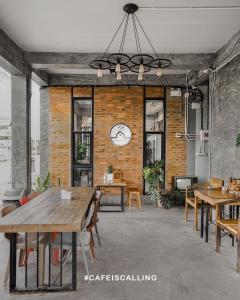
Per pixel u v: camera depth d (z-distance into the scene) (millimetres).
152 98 7578
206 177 6859
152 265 3436
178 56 5816
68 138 7547
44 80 7102
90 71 7258
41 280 2957
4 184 7527
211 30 4688
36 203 3689
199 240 4383
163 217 5906
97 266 3400
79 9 4031
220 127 5465
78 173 7633
